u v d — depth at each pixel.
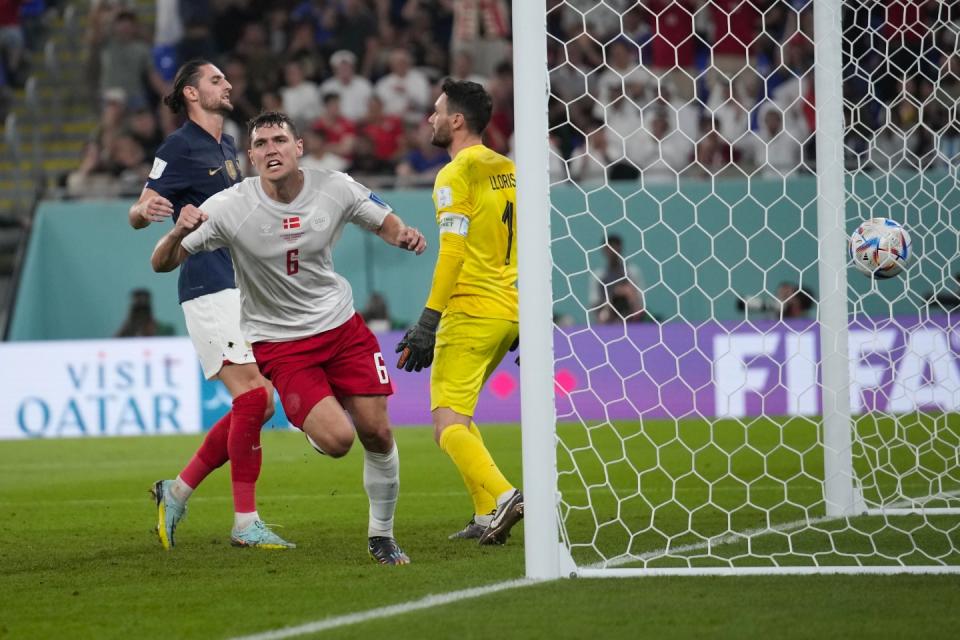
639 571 16.48
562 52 57.56
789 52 57.12
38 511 26.73
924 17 48.41
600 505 24.98
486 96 20.39
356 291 53.31
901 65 49.88
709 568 16.62
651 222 52.16
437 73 62.84
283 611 14.92
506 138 59.22
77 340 50.34
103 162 60.69
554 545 16.42
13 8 68.88
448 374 20.36
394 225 18.16
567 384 46.28
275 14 64.31
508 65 59.69
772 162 55.78
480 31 61.78
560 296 52.62
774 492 26.72
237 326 20.75
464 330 20.20
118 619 14.85
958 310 42.44
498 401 47.47
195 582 17.25
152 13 70.00
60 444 43.34
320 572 17.69
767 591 15.23
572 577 16.47
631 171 55.88
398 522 23.48
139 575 18.02
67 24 69.50
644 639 12.87
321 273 18.11
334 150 59.53
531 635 13.16
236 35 64.50
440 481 30.22
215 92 21.52
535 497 16.39
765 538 19.95
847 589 15.27
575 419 46.03
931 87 49.69
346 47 63.38
